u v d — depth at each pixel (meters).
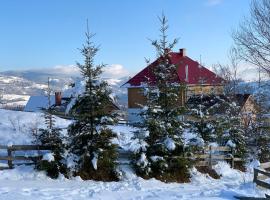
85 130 18.12
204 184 19.02
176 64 20.17
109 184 16.84
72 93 18.16
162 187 17.22
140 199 14.00
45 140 17.56
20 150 17.86
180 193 15.27
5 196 13.04
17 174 16.66
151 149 19.22
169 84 19.77
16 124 22.31
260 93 30.03
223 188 17.23
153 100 19.77
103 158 17.80
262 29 25.84
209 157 22.30
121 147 19.39
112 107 18.69
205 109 24.42
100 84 18.23
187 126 20.66
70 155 17.69
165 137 19.44
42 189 14.76
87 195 14.26
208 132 23.53
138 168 18.67
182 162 19.48
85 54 17.98
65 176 17.20
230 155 23.66
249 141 27.61
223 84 33.38
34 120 23.67
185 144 19.94
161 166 18.89
